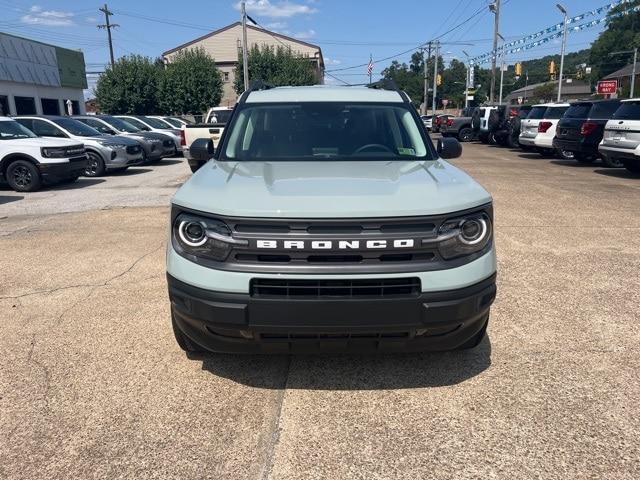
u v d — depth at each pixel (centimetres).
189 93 4084
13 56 3056
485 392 314
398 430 281
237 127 417
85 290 489
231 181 314
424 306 269
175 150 1839
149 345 377
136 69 4031
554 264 557
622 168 1434
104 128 1686
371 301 265
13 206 947
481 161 1678
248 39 6494
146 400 309
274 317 268
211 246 274
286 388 321
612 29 7875
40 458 261
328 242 263
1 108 2969
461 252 277
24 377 335
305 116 425
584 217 790
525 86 10288
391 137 410
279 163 373
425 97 6831
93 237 692
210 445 270
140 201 973
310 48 6694
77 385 325
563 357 356
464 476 246
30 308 448
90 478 247
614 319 417
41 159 1103
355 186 300
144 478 247
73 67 3756
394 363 350
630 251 606
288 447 268
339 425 285
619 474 246
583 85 9525
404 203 274
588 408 297
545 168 1463
